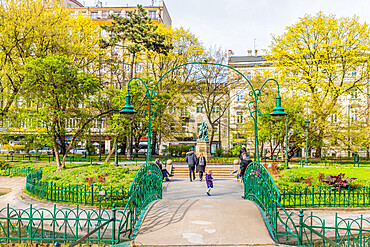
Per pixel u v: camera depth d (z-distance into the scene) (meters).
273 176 21.73
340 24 35.81
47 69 24.91
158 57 44.09
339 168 26.64
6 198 16.83
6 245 9.84
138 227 8.61
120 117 28.14
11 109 29.34
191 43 43.28
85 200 13.95
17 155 43.59
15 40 30.66
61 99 25.84
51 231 11.17
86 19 38.84
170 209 10.07
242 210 9.90
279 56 38.22
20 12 31.02
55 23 33.16
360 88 36.31
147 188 11.07
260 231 8.28
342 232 10.98
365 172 23.05
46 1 33.75
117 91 30.53
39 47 32.22
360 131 35.47
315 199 14.56
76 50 34.84
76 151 56.06
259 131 39.34
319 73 36.19
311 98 36.66
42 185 15.80
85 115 27.95
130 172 22.50
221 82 45.47
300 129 37.41
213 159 33.97
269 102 40.34
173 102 44.19
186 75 43.94
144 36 35.59
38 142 30.38
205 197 15.69
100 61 40.28
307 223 11.76
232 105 58.16
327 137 36.59
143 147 59.91
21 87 28.08
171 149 45.44
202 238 7.81
